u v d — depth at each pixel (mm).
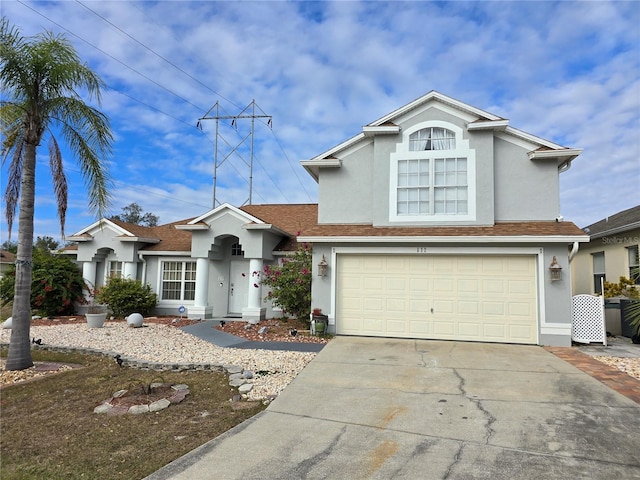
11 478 4141
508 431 5180
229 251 17172
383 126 12406
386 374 7727
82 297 16984
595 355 9391
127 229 17469
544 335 10586
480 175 11820
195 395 6730
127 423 5586
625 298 12445
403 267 11703
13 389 7172
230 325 13859
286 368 8219
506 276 11055
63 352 10102
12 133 8906
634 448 4703
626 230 12953
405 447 4742
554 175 11672
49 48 8281
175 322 14773
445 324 11289
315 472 4168
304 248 13953
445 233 11234
